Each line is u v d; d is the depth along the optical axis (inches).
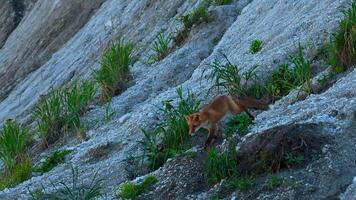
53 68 1744.6
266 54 824.3
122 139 800.3
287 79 744.3
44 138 959.0
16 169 859.4
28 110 1518.2
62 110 992.9
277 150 551.2
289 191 518.9
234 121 636.7
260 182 541.3
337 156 538.3
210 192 559.2
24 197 713.0
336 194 508.4
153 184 608.7
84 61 1593.3
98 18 1813.5
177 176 597.0
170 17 1397.6
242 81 781.3
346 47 704.4
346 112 580.7
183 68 1059.9
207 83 856.9
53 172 779.4
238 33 1012.5
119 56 1094.4
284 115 639.8
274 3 1016.9
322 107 615.5
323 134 559.2
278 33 885.8
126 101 1005.2
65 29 2082.9
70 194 634.8
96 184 681.6
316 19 830.5
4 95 1973.4
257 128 628.7
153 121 810.8
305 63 727.7
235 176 559.8
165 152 695.1
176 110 756.0
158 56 1154.7
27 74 2009.1
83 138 911.0
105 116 968.9
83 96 1018.7
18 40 2247.8
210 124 610.5
